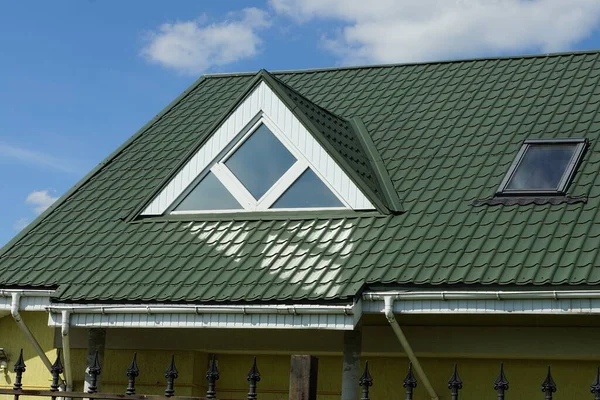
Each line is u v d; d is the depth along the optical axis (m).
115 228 14.50
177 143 16.89
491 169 13.88
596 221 11.88
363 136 15.78
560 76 16.45
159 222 14.41
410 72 18.19
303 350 12.92
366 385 8.34
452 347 12.27
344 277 11.84
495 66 17.53
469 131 15.21
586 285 10.59
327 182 13.77
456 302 11.18
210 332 13.47
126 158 16.81
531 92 16.09
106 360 13.99
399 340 11.95
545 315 11.22
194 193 14.52
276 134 14.26
